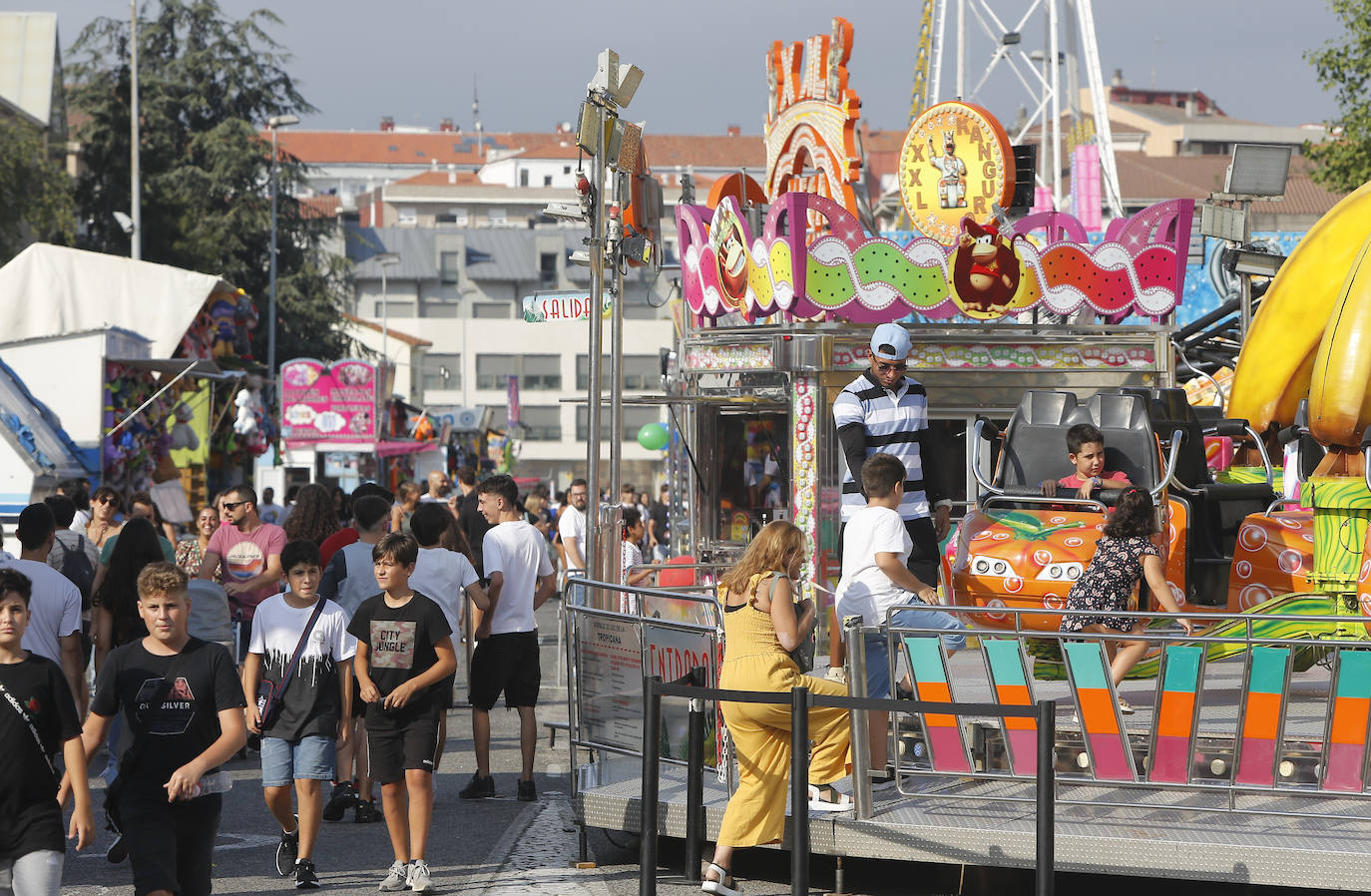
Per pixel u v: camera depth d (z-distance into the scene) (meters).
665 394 14.34
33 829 5.91
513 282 95.62
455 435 52.78
